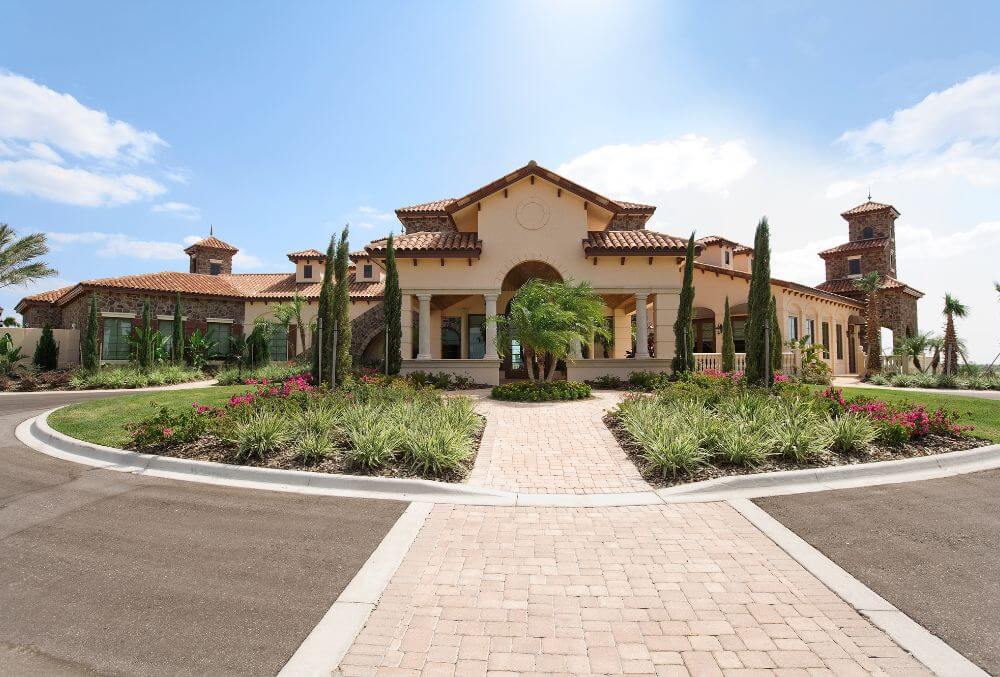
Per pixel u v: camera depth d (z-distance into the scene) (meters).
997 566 4.50
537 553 4.84
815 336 29.22
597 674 3.06
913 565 4.54
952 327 23.64
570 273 19.30
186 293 27.38
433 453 7.33
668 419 8.97
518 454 8.62
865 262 38.19
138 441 8.48
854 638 3.44
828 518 5.73
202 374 25.11
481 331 24.22
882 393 16.91
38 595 3.98
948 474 7.46
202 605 3.84
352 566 4.52
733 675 3.05
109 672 3.07
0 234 27.11
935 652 3.28
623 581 4.27
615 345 24.81
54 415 11.59
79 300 27.22
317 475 7.02
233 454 7.96
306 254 32.25
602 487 7.02
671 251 18.56
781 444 7.90
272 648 3.31
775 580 4.29
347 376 13.94
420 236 20.84
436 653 3.26
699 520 5.75
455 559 4.70
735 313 25.80
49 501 6.24
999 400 14.31
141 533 5.24
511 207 19.53
